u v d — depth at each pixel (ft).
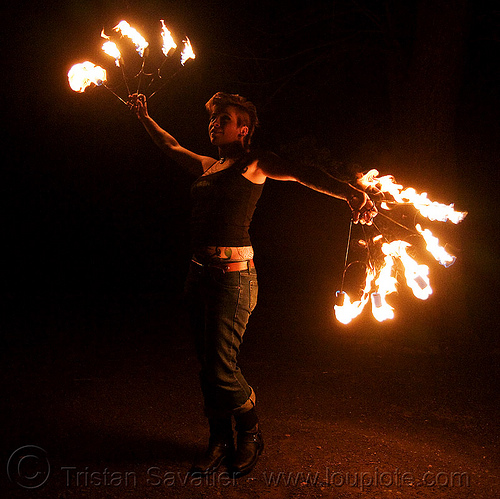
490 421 12.93
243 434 10.58
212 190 10.03
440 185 19.52
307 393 14.64
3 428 12.20
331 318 22.80
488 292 26.45
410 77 19.88
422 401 14.10
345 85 26.35
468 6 19.08
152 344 19.53
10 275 31.53
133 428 12.31
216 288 9.91
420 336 19.26
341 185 9.26
